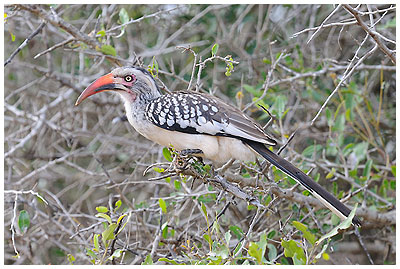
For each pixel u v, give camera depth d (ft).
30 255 32.24
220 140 25.63
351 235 33.78
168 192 34.91
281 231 24.43
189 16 39.17
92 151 36.99
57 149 38.17
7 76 40.24
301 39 37.83
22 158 37.27
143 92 27.22
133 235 32.17
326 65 33.68
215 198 28.17
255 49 36.65
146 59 39.27
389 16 35.73
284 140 29.94
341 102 32.86
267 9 38.99
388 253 33.17
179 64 39.09
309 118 35.78
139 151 36.94
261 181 25.41
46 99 37.83
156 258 27.71
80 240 30.25
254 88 34.19
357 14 22.22
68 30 30.71
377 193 32.73
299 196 27.30
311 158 34.14
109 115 39.93
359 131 35.76
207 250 26.07
